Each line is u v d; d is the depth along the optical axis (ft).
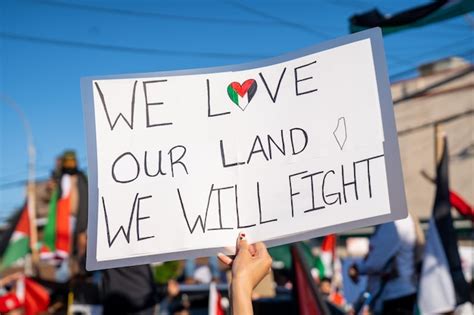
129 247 9.21
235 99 9.66
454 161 74.08
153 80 9.71
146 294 16.52
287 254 27.09
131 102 9.63
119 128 9.54
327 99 9.34
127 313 16.33
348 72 9.31
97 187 9.35
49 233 23.75
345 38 9.39
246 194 9.37
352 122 9.18
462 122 73.10
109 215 9.29
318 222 9.07
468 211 21.25
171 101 9.67
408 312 17.26
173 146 9.52
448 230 16.90
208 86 9.71
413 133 74.95
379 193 8.92
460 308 16.57
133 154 9.48
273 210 9.26
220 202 9.36
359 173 9.03
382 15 21.15
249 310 7.06
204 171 9.46
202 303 26.07
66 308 23.89
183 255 9.21
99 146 9.48
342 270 19.79
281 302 24.48
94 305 21.39
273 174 9.36
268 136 9.48
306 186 9.21
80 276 21.67
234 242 9.25
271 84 9.62
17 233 28.91
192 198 9.37
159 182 9.40
